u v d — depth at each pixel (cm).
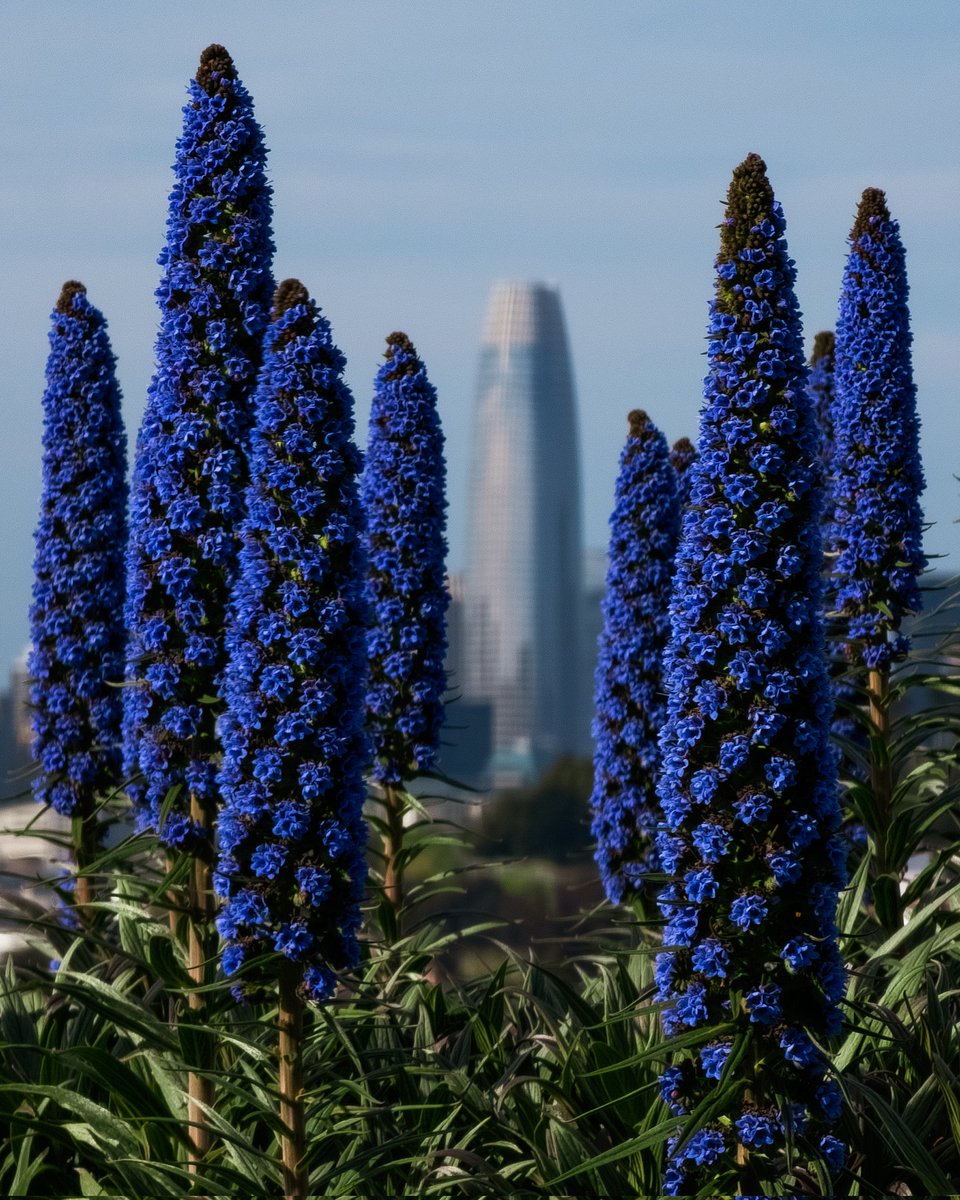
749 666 1205
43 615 1998
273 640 1284
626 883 1866
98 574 1977
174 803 1577
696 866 1231
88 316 2003
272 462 1308
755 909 1189
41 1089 1386
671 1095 1256
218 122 1605
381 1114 1508
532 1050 1591
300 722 1268
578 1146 1407
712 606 1245
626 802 1850
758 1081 1223
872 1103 1341
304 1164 1307
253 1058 1516
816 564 1242
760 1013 1192
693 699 1239
